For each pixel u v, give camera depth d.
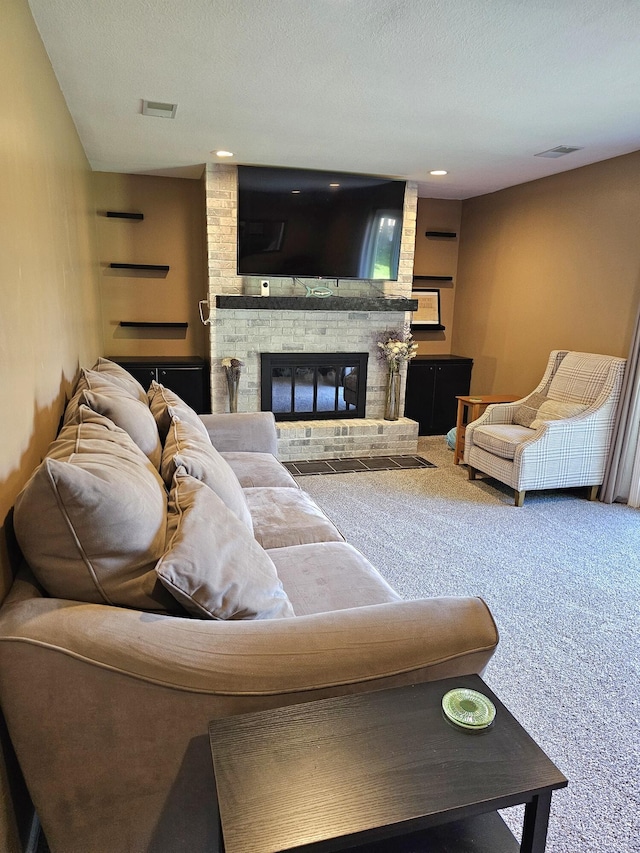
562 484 4.00
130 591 1.22
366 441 5.15
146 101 2.98
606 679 2.14
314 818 0.90
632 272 3.97
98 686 1.09
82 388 2.22
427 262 6.13
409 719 1.10
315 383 5.27
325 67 2.51
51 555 1.16
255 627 1.21
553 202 4.71
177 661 1.12
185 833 1.25
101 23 2.10
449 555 3.15
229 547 1.36
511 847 1.14
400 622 1.26
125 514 1.20
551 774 0.99
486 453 4.29
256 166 4.52
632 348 3.85
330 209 4.74
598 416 3.95
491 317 5.65
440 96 2.86
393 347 5.18
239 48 2.33
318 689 1.16
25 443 1.54
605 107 3.00
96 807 1.18
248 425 3.33
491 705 1.13
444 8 1.97
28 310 1.67
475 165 4.37
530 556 3.15
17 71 1.67
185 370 4.98
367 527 3.53
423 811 0.92
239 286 4.88
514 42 2.23
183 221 5.20
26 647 1.05
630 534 3.48
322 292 5.14
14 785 1.21
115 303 5.22
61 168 2.65
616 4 1.92
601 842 1.48
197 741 1.16
